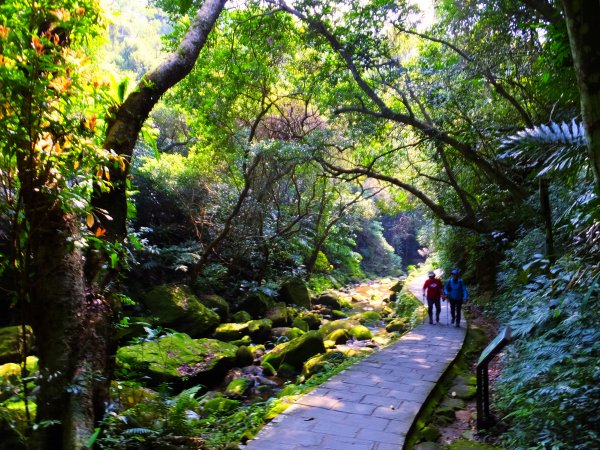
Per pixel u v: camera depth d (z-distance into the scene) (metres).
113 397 5.05
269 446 4.70
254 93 15.73
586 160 3.77
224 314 14.45
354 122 16.03
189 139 21.77
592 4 2.58
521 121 12.97
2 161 3.66
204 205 16.73
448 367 7.77
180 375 8.69
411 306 15.28
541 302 6.27
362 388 6.54
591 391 4.18
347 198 23.59
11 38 3.50
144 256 14.45
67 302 4.16
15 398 4.81
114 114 4.68
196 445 4.81
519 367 5.85
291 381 9.48
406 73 12.55
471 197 14.71
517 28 10.23
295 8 12.29
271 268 18.86
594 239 5.01
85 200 3.80
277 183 18.59
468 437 5.30
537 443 4.27
